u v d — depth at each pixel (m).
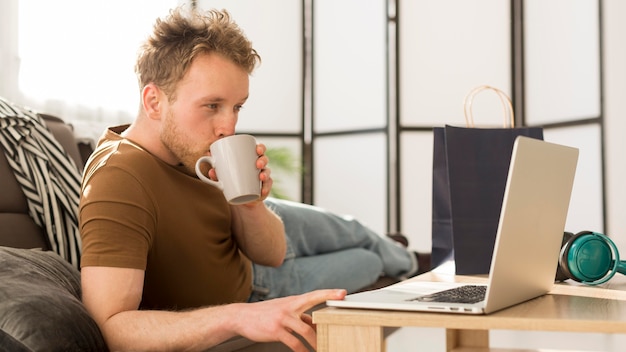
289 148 4.34
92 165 1.26
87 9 3.57
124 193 1.18
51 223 1.68
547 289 1.14
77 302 1.08
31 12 3.36
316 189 4.41
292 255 2.09
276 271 2.01
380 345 0.89
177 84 1.25
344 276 2.23
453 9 4.18
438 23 4.17
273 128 4.33
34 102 3.36
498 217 1.45
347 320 0.89
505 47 4.20
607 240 1.27
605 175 3.76
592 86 3.80
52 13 3.43
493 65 4.20
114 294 1.12
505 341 2.79
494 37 4.19
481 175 1.45
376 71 4.15
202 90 1.24
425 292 1.05
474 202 1.44
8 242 1.58
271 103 4.33
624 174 3.69
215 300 1.38
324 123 4.38
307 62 4.41
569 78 3.94
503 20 4.20
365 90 4.20
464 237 1.43
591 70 3.81
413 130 4.13
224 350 1.34
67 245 1.70
